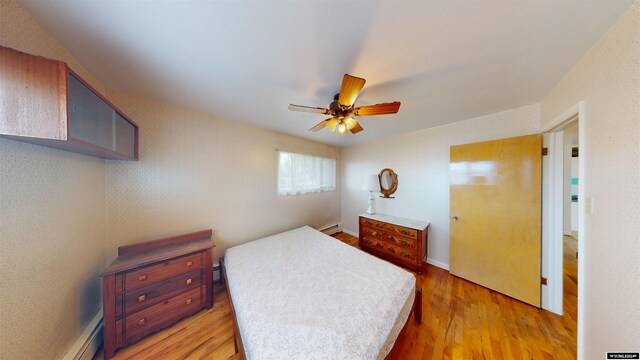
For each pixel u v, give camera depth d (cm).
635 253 79
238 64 127
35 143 91
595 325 104
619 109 88
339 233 395
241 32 100
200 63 126
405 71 133
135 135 162
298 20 92
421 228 248
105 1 81
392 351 116
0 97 70
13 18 83
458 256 235
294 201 313
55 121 80
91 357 129
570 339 146
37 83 77
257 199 264
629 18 81
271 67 130
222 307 183
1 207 79
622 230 86
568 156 377
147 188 179
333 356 88
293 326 105
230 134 235
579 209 117
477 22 92
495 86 154
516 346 141
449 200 253
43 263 99
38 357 95
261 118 231
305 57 120
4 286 80
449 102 184
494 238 207
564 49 110
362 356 90
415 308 163
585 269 113
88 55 118
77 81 95
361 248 318
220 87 157
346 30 98
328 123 176
